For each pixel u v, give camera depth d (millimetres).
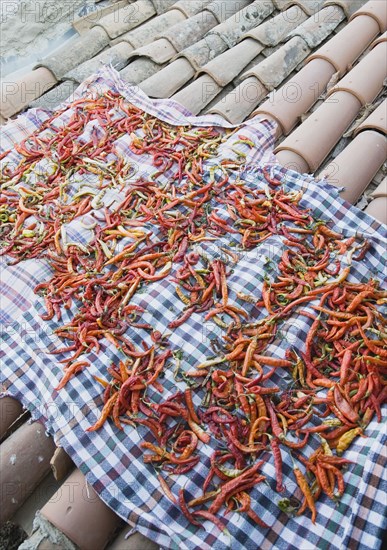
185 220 1676
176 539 1117
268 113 1979
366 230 1595
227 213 1677
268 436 1232
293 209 1642
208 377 1312
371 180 1825
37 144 2055
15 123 2139
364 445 1197
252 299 1437
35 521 1204
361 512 1103
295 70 2229
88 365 1349
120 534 1243
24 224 1788
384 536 1145
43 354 1400
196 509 1172
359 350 1335
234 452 1212
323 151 1861
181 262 1563
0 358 1435
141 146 1954
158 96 2189
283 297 1444
